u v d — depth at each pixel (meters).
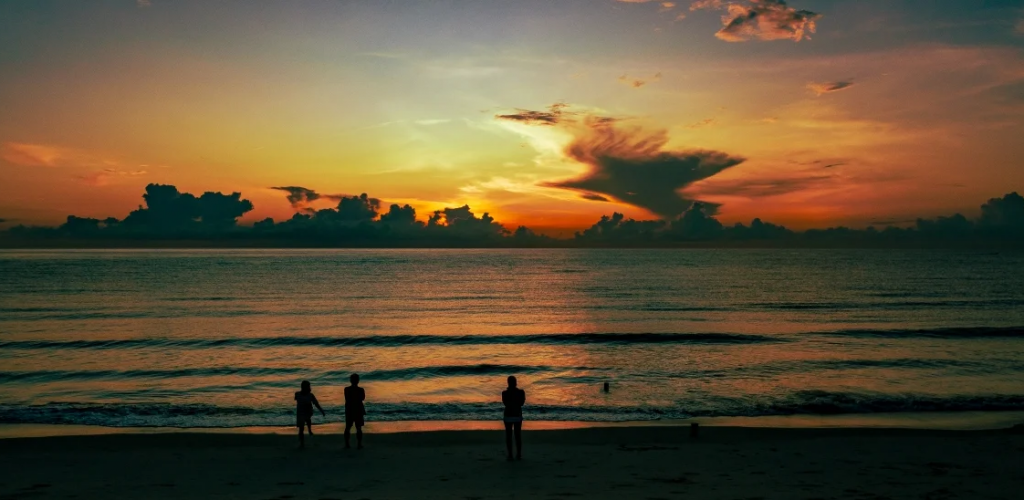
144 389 22.05
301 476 11.22
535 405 19.30
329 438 15.02
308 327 41.50
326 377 24.34
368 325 42.81
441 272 122.88
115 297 62.50
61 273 107.69
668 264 166.75
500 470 11.62
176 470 11.75
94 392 21.55
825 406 18.67
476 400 20.34
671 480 10.73
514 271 128.38
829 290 72.56
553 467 11.84
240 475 11.30
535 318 47.22
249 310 51.94
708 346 32.66
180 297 63.25
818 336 35.94
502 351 31.70
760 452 13.12
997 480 10.59
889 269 128.50
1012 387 21.55
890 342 33.38
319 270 127.69
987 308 51.44
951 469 11.48
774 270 126.50
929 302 56.75
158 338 35.56
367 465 12.11
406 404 19.61
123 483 10.74
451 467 11.89
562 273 118.94
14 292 67.75
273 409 18.81
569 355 30.03
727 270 127.44
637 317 47.38
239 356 29.80
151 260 191.38
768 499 9.37
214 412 18.36
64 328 39.78
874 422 16.92
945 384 22.14
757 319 45.25
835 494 9.66
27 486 10.55
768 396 20.34
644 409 18.67
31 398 20.55
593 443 14.33
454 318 47.28
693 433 14.96
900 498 9.41
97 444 14.17
